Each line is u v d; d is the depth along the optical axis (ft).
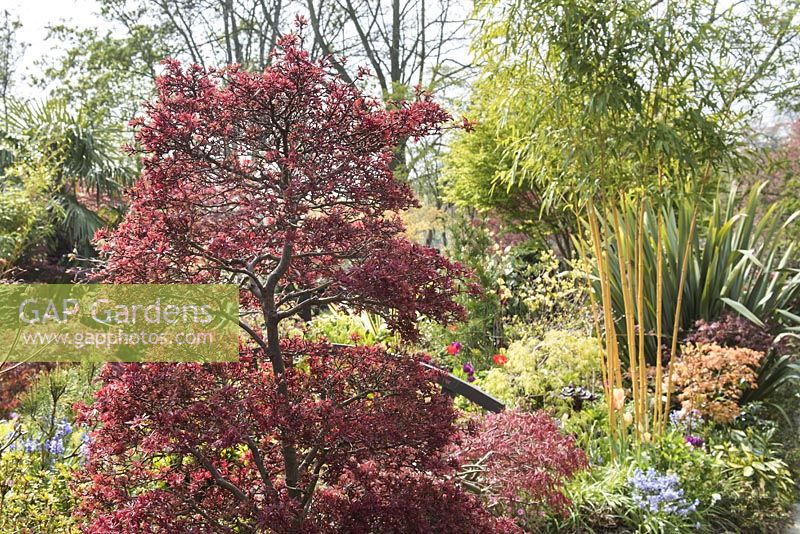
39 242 24.57
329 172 6.47
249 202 6.25
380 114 6.79
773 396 16.21
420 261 6.79
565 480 11.19
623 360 17.15
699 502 11.41
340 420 6.29
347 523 6.71
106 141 28.78
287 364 7.36
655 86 12.44
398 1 49.78
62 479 8.73
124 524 5.98
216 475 6.59
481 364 19.71
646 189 13.15
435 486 7.26
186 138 6.23
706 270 17.35
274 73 6.43
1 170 25.90
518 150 13.88
